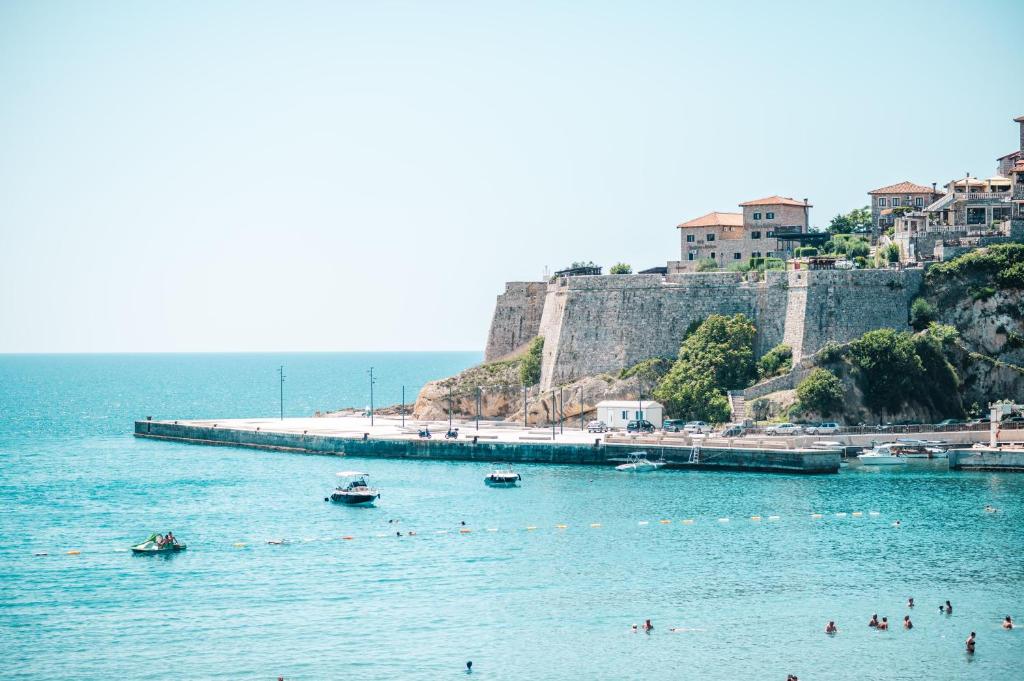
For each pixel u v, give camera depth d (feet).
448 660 335.26
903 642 345.10
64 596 400.88
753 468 609.83
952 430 649.61
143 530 505.25
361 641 350.84
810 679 319.47
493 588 401.70
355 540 475.72
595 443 640.99
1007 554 432.25
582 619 368.07
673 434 652.48
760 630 356.38
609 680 320.09
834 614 369.71
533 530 484.33
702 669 327.06
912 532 467.52
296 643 350.02
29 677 327.47
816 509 512.22
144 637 357.41
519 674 324.80
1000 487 554.87
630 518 502.38
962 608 372.99
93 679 325.62
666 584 402.93
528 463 654.53
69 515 542.98
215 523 515.50
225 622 369.91
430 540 472.44
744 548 448.65
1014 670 323.57
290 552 458.09
